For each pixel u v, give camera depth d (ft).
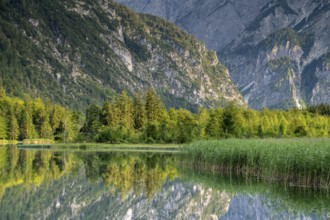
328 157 201.98
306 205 177.99
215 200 201.67
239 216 171.83
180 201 201.05
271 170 226.38
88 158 388.37
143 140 633.20
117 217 169.07
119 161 358.64
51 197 198.29
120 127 648.38
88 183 237.86
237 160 257.14
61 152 474.08
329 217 157.38
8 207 174.70
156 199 203.62
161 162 348.79
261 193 207.31
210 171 273.33
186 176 262.88
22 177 252.42
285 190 208.13
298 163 211.00
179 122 631.15
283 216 160.86
